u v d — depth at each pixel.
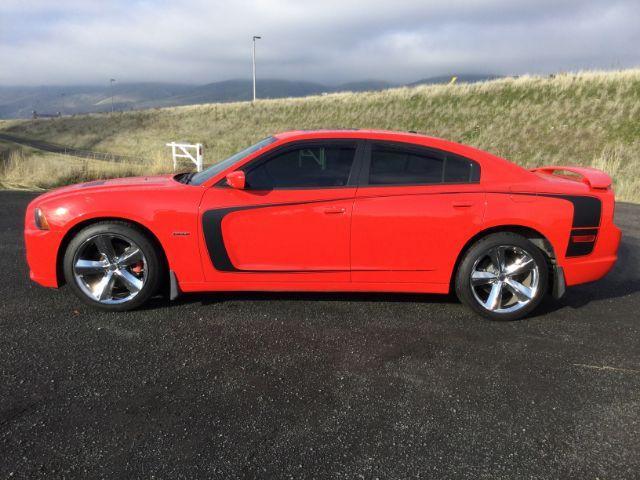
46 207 3.49
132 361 2.92
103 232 3.48
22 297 3.84
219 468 2.03
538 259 3.62
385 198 3.50
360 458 2.12
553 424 2.42
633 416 2.50
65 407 2.43
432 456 2.15
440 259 3.60
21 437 2.18
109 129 36.69
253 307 3.80
